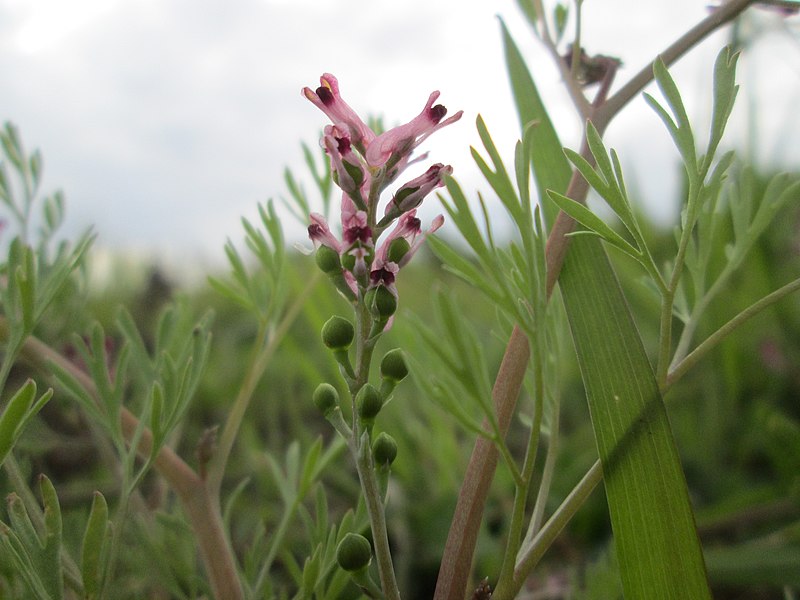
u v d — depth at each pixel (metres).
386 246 0.05
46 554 0.05
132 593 0.07
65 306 0.09
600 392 0.05
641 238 0.05
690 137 0.05
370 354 0.05
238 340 0.17
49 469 0.10
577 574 0.10
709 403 0.13
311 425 0.14
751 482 0.12
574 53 0.07
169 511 0.09
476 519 0.05
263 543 0.07
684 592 0.05
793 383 0.13
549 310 0.06
